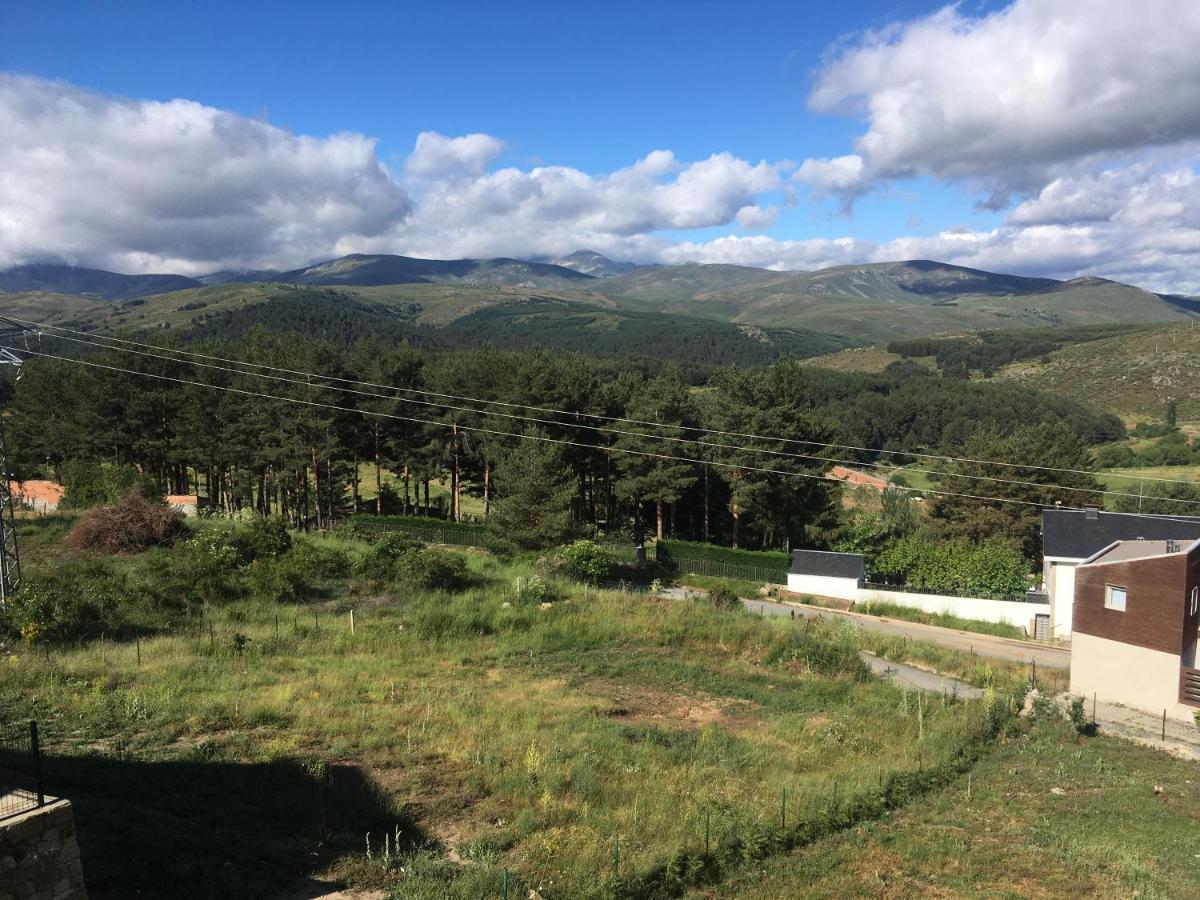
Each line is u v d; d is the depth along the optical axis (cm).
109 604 2486
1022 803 1634
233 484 5725
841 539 5334
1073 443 5944
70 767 1341
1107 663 2442
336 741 1616
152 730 1583
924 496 6338
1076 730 2109
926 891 1233
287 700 1819
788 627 3052
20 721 1562
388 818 1295
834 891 1205
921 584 4522
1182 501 6184
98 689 1769
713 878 1208
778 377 5219
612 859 1202
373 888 1070
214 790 1329
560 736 1762
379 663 2281
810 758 1795
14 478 6016
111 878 987
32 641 2180
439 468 5725
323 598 3078
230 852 1105
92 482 4825
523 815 1328
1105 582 2458
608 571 4162
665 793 1491
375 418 5419
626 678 2381
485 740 1697
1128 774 1836
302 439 5062
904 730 2056
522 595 3120
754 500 4962
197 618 2631
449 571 3303
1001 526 5434
